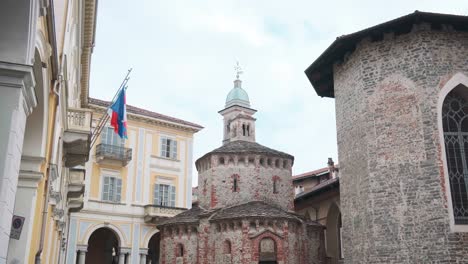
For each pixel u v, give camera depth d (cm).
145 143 4731
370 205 2208
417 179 2097
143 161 4678
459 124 2192
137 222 4516
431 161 2080
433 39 2239
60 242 2981
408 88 2222
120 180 4525
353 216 2350
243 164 3675
